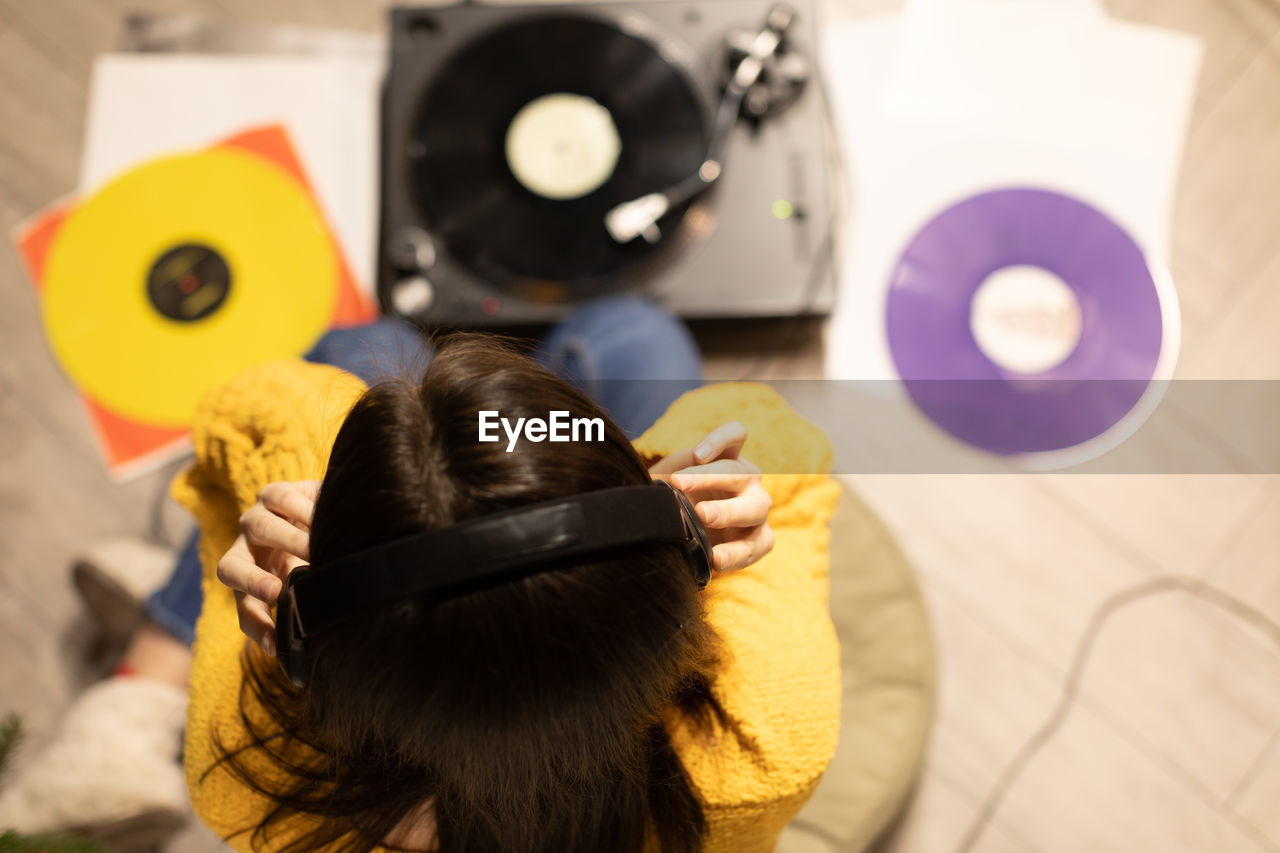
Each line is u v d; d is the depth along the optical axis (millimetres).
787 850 862
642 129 976
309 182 1088
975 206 1087
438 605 319
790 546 560
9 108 1124
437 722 345
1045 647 1092
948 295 1080
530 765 373
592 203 967
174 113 1105
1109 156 1103
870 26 1123
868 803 886
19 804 892
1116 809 1062
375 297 1074
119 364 1071
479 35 989
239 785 511
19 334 1097
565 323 965
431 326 901
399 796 440
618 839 463
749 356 1100
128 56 1120
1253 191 1111
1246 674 1078
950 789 1070
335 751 442
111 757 878
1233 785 1061
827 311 994
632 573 335
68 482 1093
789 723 495
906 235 1094
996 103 1109
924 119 1108
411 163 980
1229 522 1094
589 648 328
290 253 1072
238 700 511
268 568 490
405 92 999
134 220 1080
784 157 989
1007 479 1105
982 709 1084
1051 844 1057
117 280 1077
